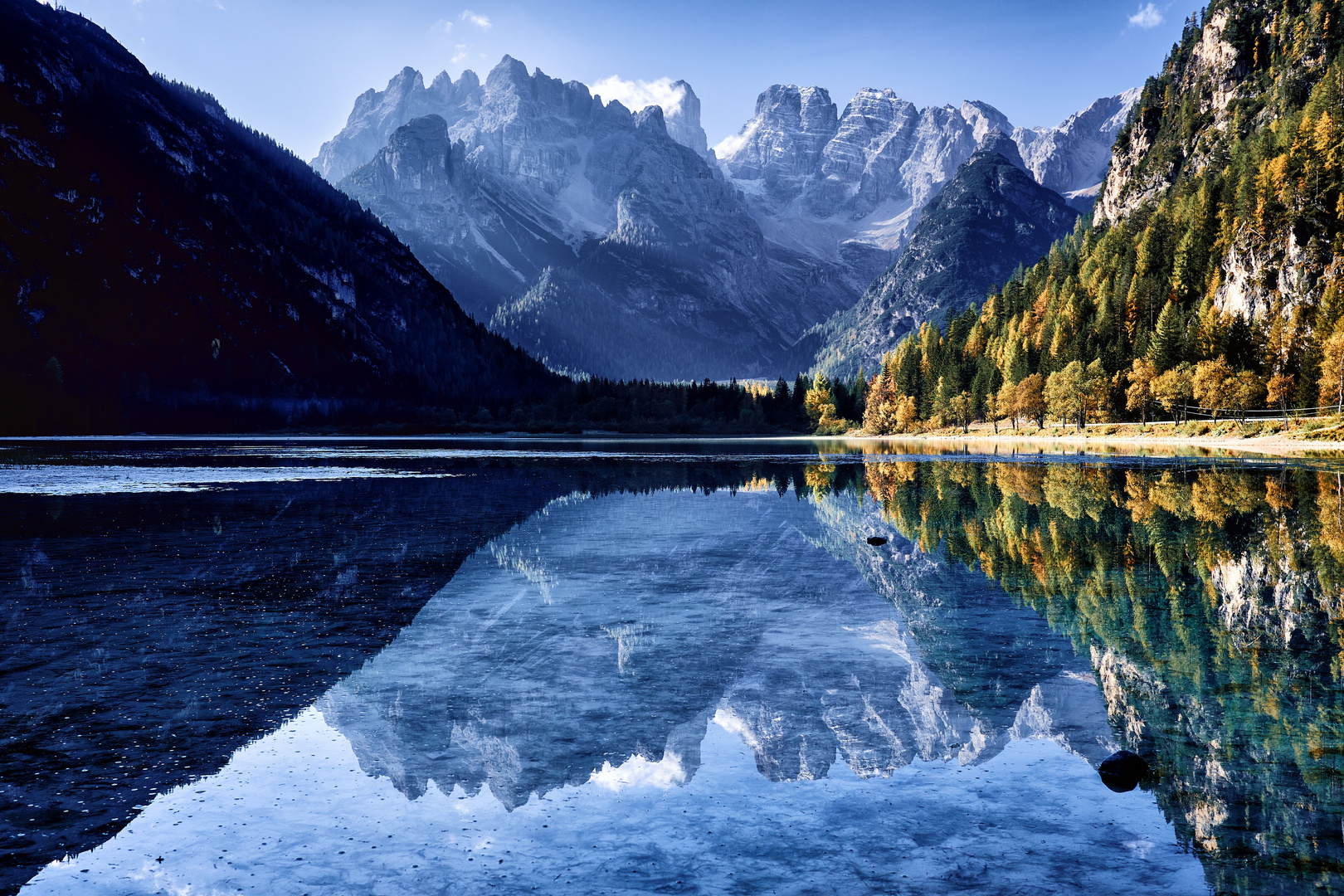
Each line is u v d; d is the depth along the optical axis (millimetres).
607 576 19031
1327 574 17750
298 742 8766
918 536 24984
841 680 11078
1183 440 95250
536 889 5719
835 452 94812
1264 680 10688
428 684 10914
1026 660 11906
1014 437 137875
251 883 5805
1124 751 7938
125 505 34688
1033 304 194875
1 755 8320
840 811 7043
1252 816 6781
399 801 7285
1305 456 62938
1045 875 5844
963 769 7961
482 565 20484
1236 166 155750
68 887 5754
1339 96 146750
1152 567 19125
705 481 48719
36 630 13727
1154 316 146875
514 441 159250
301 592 17109
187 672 11359
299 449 109125
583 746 8703
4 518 30047
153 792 7445
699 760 8266
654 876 5891
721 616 15031
